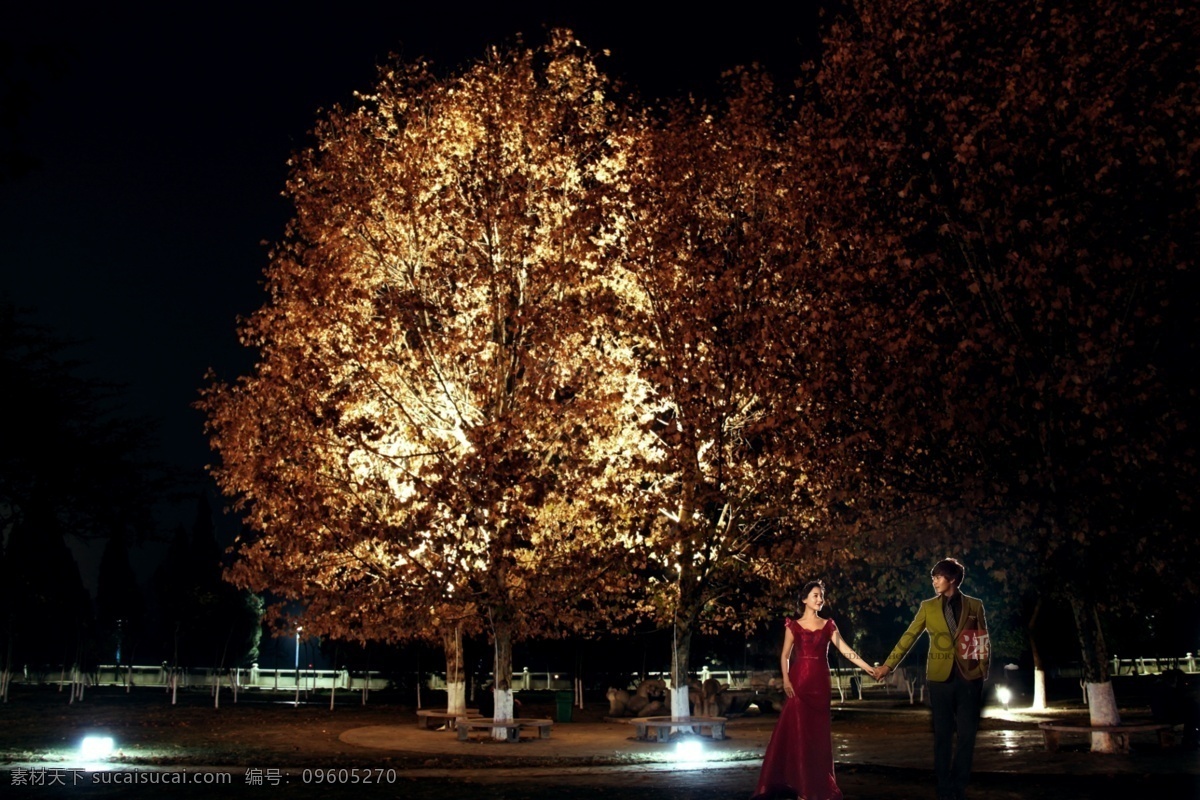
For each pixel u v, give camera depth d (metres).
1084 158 18.88
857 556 21.14
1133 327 18.66
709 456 24.69
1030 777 15.00
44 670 45.16
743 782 15.04
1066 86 18.92
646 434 25.41
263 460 24.09
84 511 23.27
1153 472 18.50
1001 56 20.41
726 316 24.23
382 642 43.59
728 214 25.33
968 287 19.12
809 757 11.27
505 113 25.56
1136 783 14.20
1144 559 18.97
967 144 19.00
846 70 21.73
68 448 22.44
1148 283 18.72
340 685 46.31
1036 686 33.34
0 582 27.56
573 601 25.34
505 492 23.34
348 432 23.97
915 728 27.50
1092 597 19.17
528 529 23.86
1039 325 18.75
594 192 24.95
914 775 15.67
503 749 22.84
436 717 28.67
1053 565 19.69
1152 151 18.56
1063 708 33.22
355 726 29.34
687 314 23.83
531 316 24.44
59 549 29.88
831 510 22.72
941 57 20.61
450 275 24.91
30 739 23.45
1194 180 18.28
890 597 22.67
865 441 20.30
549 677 47.22
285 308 25.30
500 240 25.42
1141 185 18.89
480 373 25.25
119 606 50.72
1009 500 19.16
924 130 20.30
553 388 24.22
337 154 26.38
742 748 22.47
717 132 25.42
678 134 25.39
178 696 40.59
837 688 44.72
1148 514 19.23
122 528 23.66
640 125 26.16
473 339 24.78
